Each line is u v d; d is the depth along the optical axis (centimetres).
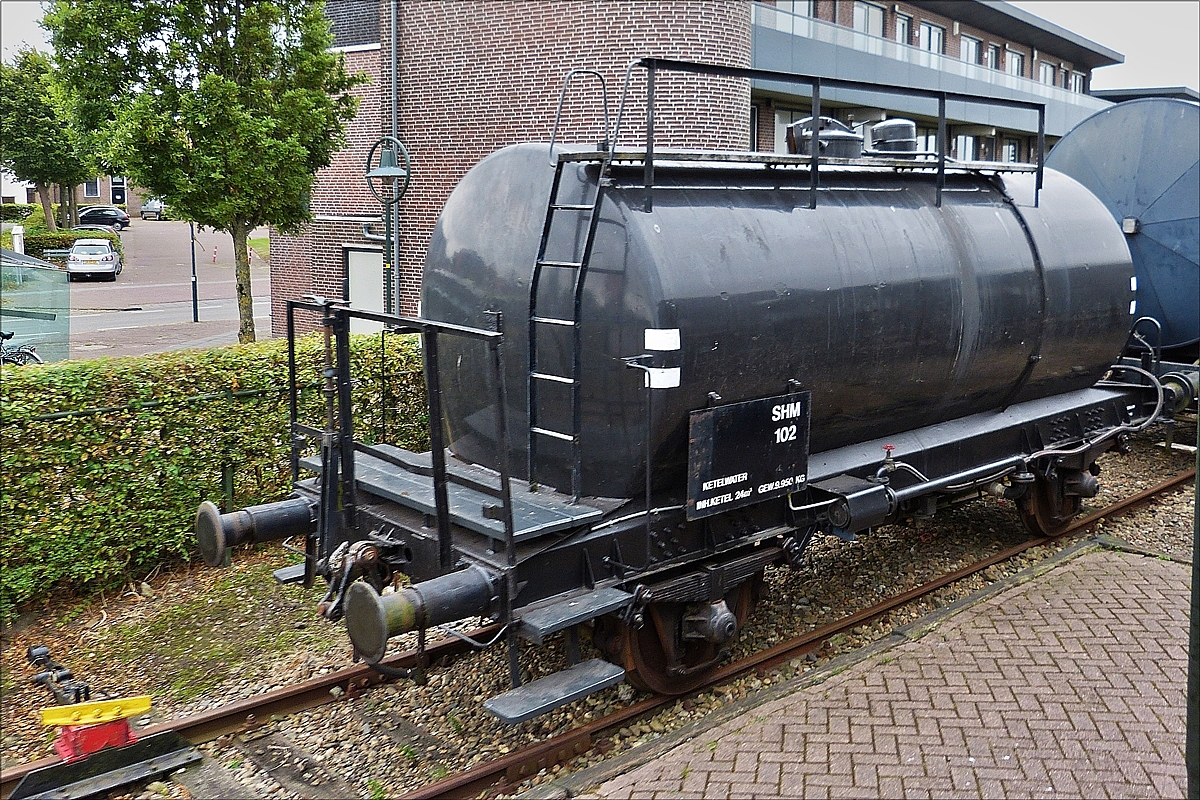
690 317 507
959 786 468
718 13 1453
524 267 555
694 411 518
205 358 788
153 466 758
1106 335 822
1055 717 530
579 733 522
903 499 643
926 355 653
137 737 523
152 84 1236
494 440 595
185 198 1238
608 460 529
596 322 520
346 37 1825
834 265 589
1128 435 863
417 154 1661
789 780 476
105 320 2644
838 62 2414
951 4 3062
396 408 902
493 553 483
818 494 613
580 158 514
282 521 571
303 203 1375
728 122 1484
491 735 537
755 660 612
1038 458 768
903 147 767
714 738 516
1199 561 351
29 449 694
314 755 522
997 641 628
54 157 3478
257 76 1273
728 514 570
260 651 646
